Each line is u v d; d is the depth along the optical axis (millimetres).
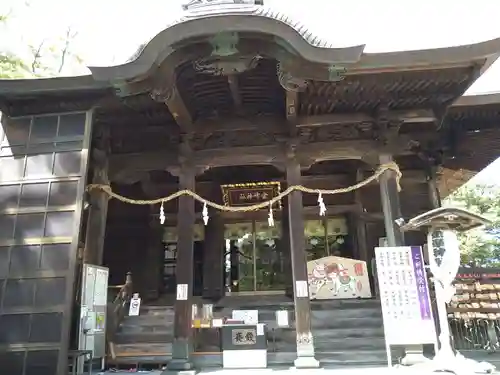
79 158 10453
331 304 13656
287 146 11797
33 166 10547
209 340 12016
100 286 10836
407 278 9641
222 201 16219
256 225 16547
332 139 11883
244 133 12133
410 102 11219
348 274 14797
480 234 25188
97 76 9648
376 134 11648
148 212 16469
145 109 11570
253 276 16125
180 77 10461
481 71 9805
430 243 9250
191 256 11195
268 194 15625
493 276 12070
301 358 10008
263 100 11695
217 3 10336
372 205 15570
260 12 9836
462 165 15320
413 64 9570
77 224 9844
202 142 12203
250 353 10492
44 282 9508
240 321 11109
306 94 10867
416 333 9266
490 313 11117
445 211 8758
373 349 11016
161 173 16031
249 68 9797
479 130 12805
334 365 10289
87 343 10031
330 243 16250
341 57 9219
